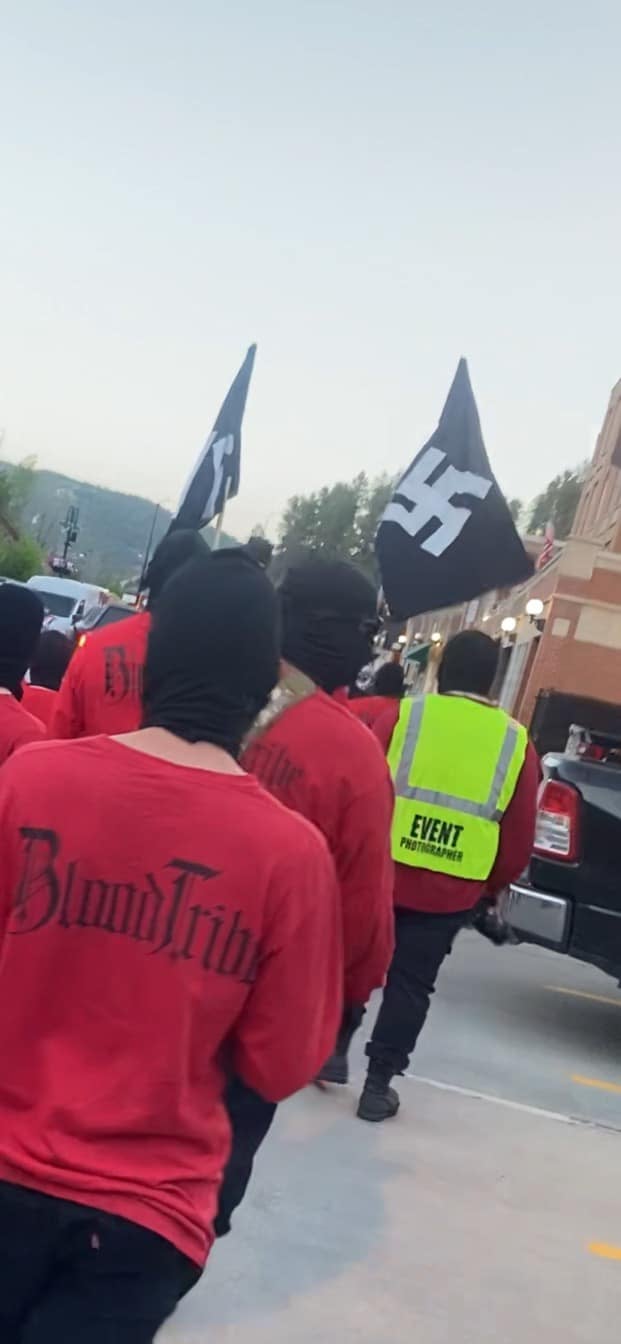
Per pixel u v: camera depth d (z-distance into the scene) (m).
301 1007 2.14
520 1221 4.67
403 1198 4.66
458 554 8.28
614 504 30.53
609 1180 5.21
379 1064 5.34
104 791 2.10
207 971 2.06
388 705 6.86
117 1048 2.05
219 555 2.29
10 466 83.00
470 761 5.22
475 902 5.34
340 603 3.38
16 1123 2.04
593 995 8.61
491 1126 5.58
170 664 2.19
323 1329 3.70
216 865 2.08
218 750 2.19
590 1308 4.11
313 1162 4.83
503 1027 7.27
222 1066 2.18
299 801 3.24
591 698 21.30
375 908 3.33
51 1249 2.00
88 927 2.06
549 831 7.05
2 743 3.75
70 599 30.72
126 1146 2.03
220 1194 3.05
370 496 56.09
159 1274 2.03
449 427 8.30
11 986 2.08
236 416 7.74
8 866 2.11
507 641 30.48
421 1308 3.91
